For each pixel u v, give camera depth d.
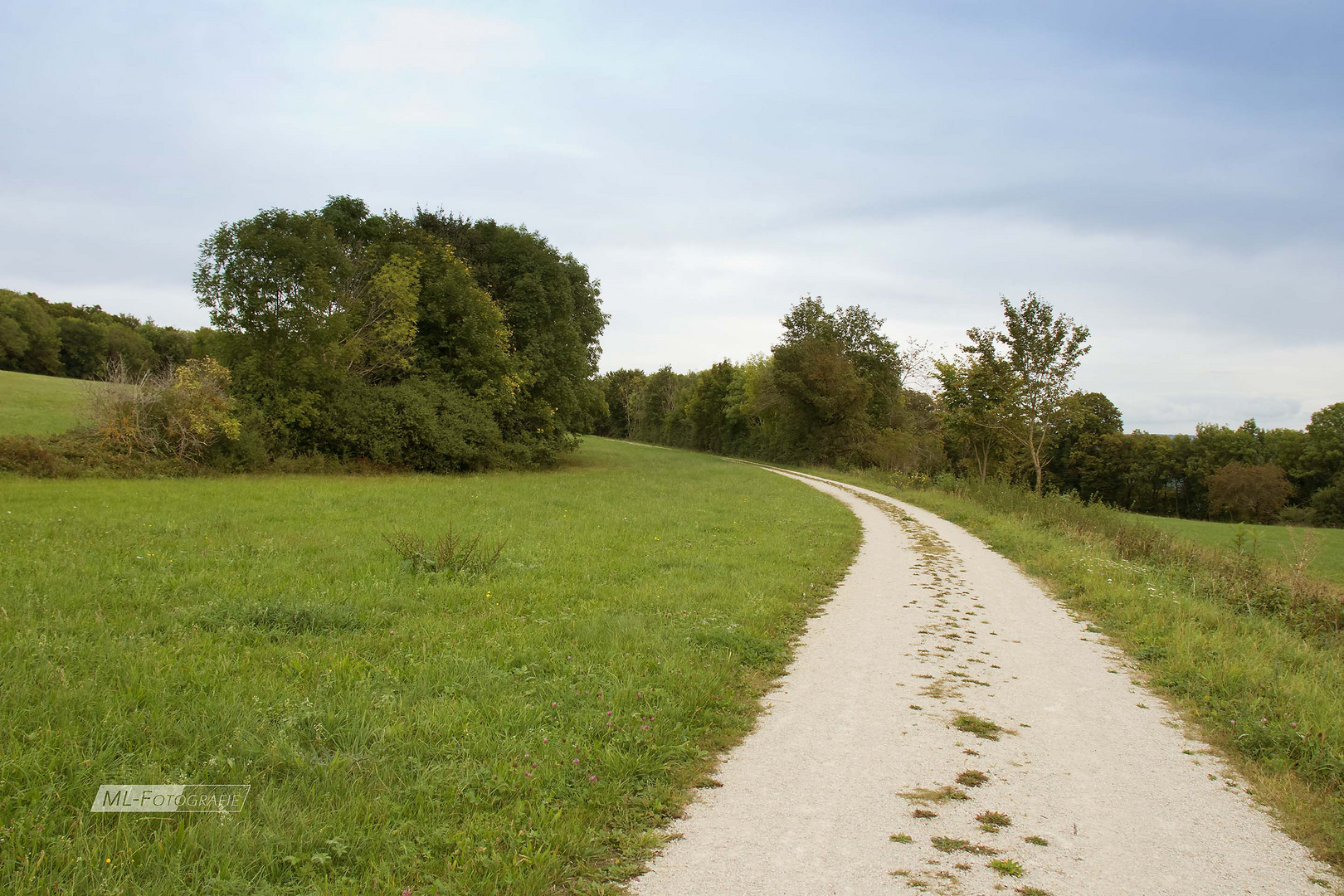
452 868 3.43
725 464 54.00
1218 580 12.36
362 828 3.72
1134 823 4.15
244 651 6.34
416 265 33.12
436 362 35.59
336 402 29.72
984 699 6.26
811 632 8.43
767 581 10.77
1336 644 9.59
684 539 14.77
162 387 24.83
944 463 52.03
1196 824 4.16
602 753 4.72
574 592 9.48
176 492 18.58
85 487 18.81
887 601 10.20
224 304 27.22
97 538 11.34
